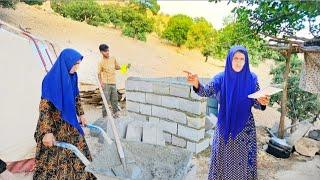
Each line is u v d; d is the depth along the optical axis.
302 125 5.07
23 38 4.02
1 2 12.24
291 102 5.71
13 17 12.23
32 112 4.01
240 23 4.66
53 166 3.10
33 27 11.80
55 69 3.05
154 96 4.95
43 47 4.28
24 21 12.20
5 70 3.83
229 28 5.77
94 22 14.23
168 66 11.56
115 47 12.27
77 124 3.19
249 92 2.91
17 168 3.87
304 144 4.83
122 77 9.34
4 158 3.81
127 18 14.33
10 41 3.88
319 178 3.99
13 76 3.88
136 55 11.96
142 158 2.80
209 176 3.16
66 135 3.13
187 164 2.70
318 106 5.60
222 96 2.98
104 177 2.55
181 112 4.68
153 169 2.72
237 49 2.90
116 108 6.35
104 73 6.14
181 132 4.73
